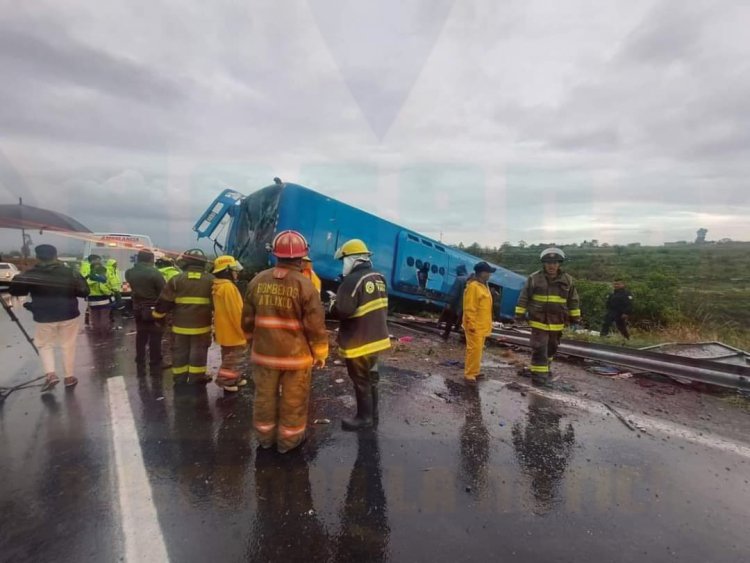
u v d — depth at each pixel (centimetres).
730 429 356
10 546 206
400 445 319
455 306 719
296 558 203
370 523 229
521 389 456
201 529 222
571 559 205
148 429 341
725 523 234
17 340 607
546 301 471
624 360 541
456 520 232
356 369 341
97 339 688
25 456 296
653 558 207
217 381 425
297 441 305
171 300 443
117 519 228
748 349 745
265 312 294
